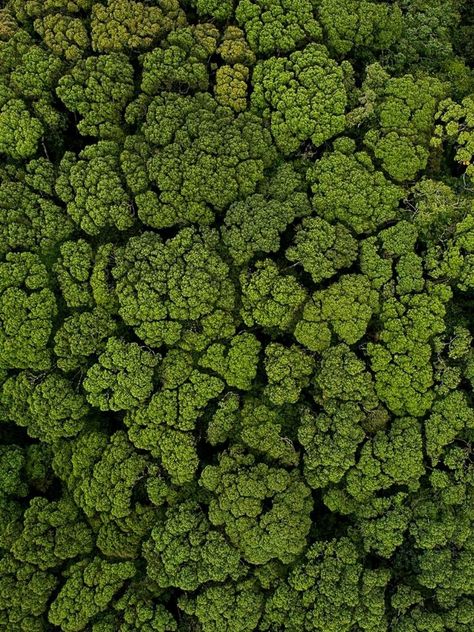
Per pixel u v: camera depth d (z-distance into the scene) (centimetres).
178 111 2598
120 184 2559
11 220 2562
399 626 2302
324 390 2428
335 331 2445
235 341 2486
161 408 2447
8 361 2558
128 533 2458
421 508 2339
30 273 2547
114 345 2488
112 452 2477
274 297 2455
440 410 2378
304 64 2634
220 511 2377
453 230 2502
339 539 2395
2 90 2634
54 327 2591
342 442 2356
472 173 2612
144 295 2452
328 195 2528
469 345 2416
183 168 2520
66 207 2652
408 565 2373
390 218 2534
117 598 2461
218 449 2547
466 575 2280
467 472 2358
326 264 2473
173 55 2652
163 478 2469
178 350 2519
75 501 2539
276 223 2492
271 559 2414
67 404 2516
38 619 2458
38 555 2473
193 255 2480
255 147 2592
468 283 2436
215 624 2331
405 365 2386
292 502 2356
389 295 2469
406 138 2583
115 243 2620
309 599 2309
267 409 2462
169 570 2367
